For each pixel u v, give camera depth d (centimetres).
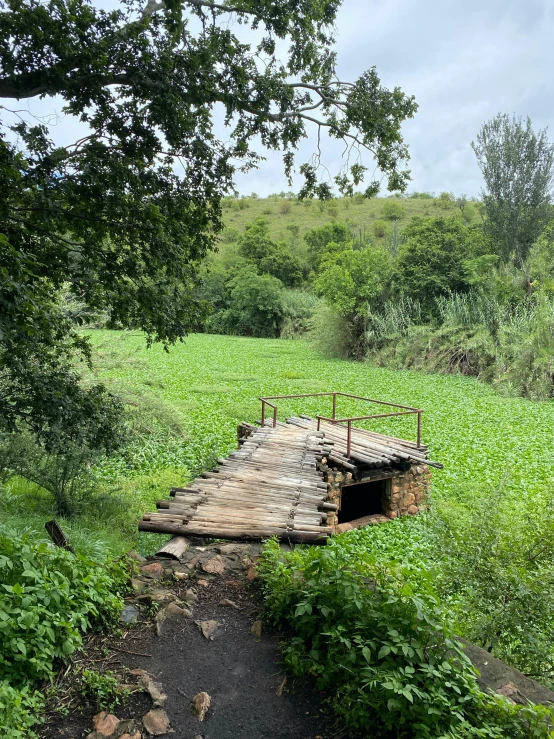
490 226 3422
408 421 1716
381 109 893
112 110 625
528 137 3291
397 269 3103
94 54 569
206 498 703
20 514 804
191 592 446
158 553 533
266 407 1866
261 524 602
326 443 1056
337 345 3272
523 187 3300
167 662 361
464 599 477
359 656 340
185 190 734
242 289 4491
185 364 2930
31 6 556
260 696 333
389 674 308
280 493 732
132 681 338
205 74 693
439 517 562
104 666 352
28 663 321
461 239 3073
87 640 377
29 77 564
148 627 400
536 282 2606
